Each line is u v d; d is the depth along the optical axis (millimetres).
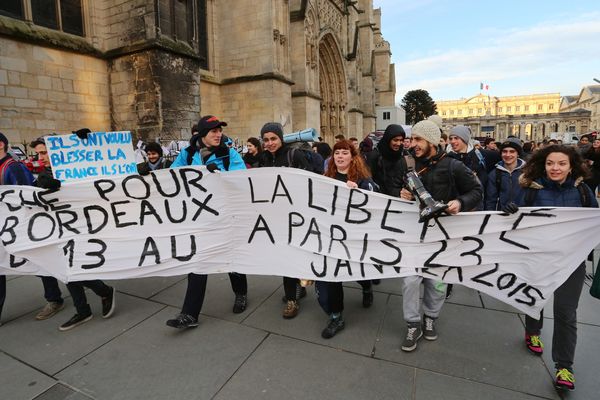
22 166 3791
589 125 85875
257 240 3561
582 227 2670
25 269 3584
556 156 2643
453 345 3107
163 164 5883
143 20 10000
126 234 3602
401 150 3926
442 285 3125
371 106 35531
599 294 2506
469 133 4750
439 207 2611
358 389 2561
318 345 3129
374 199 3250
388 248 3217
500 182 4426
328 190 3359
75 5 10227
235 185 3516
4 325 3557
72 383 2664
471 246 3014
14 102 8812
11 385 2645
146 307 3926
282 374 2732
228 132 17125
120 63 10508
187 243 3584
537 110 118812
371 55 35156
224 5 16672
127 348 3113
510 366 2801
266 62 16156
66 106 9883
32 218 3561
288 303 3672
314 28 21125
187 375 2738
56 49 9602
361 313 3750
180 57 10672
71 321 3477
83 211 3578
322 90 27344
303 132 4379
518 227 2869
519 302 2914
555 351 2584
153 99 10117
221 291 4324
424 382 2627
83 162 3914
